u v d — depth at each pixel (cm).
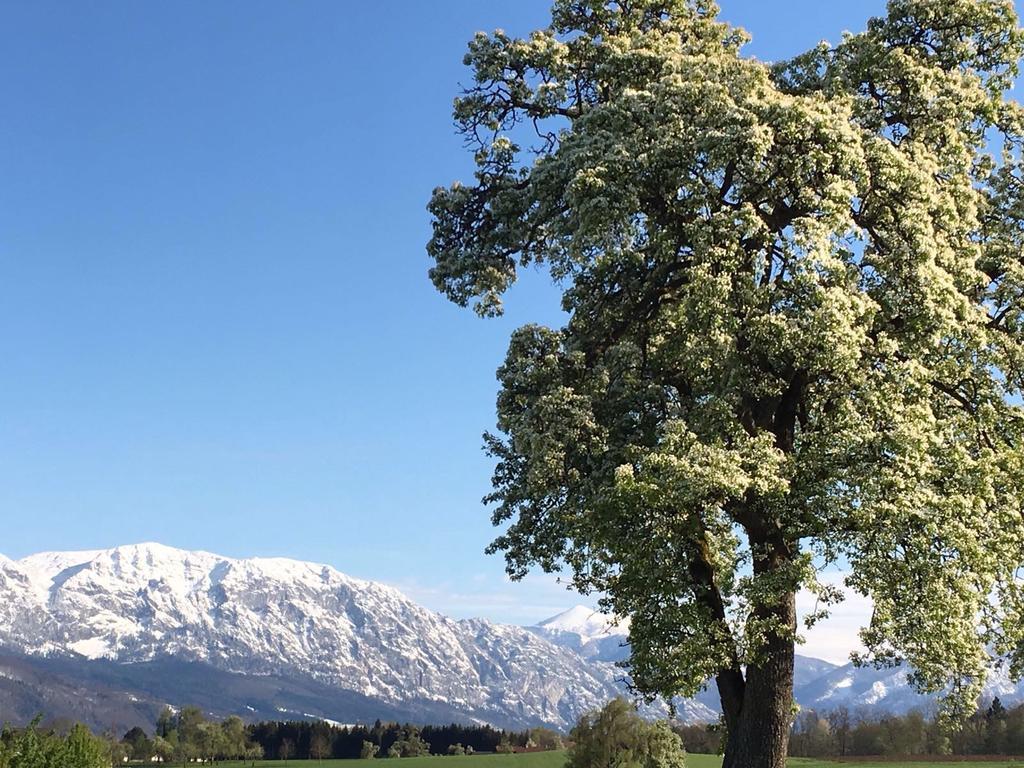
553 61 3269
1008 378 2802
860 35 2989
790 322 2533
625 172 2730
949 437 2639
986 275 2833
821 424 2684
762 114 2644
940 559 2403
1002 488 2575
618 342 3003
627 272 2925
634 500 2470
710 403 2647
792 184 2667
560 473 2742
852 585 2461
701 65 2928
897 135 2966
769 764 2578
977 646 2511
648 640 2547
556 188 3002
